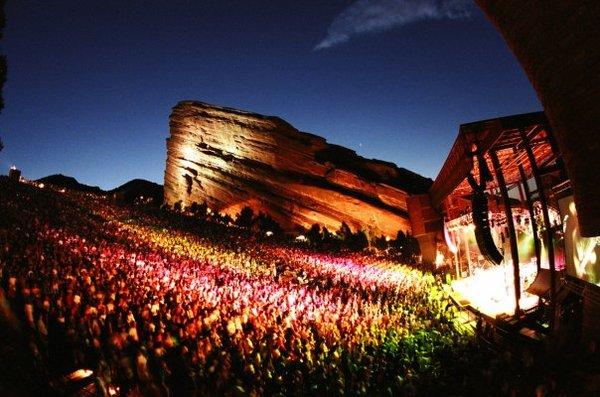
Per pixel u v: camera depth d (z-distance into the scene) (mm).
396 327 16891
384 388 11602
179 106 86625
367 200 68000
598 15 6605
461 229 28719
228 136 79250
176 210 69188
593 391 8570
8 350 10352
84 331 12594
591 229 8406
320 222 68188
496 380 10289
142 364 10602
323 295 24625
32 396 9164
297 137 75750
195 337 13625
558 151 13391
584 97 7695
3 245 22625
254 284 24203
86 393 10133
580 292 11578
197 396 10234
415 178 73562
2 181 51531
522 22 8242
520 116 13172
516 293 15039
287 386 11688
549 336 11398
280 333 15133
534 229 16359
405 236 60688
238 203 74562
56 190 58844
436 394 10711
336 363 12883
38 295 14617
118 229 39875
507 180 23188
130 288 19000
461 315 19312
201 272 25938
